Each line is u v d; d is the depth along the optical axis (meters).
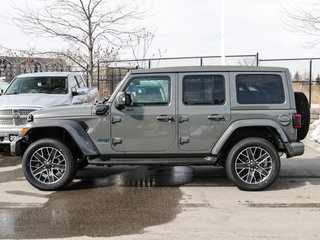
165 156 7.09
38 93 11.66
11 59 24.31
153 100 7.06
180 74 7.07
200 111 6.98
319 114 16.67
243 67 7.10
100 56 22.89
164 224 5.39
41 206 6.22
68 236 4.98
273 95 7.04
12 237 4.95
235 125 6.90
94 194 6.88
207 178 7.96
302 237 4.91
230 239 4.85
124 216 5.72
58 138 7.29
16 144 7.33
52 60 22.83
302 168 8.83
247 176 6.98
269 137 7.28
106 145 7.10
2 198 6.67
